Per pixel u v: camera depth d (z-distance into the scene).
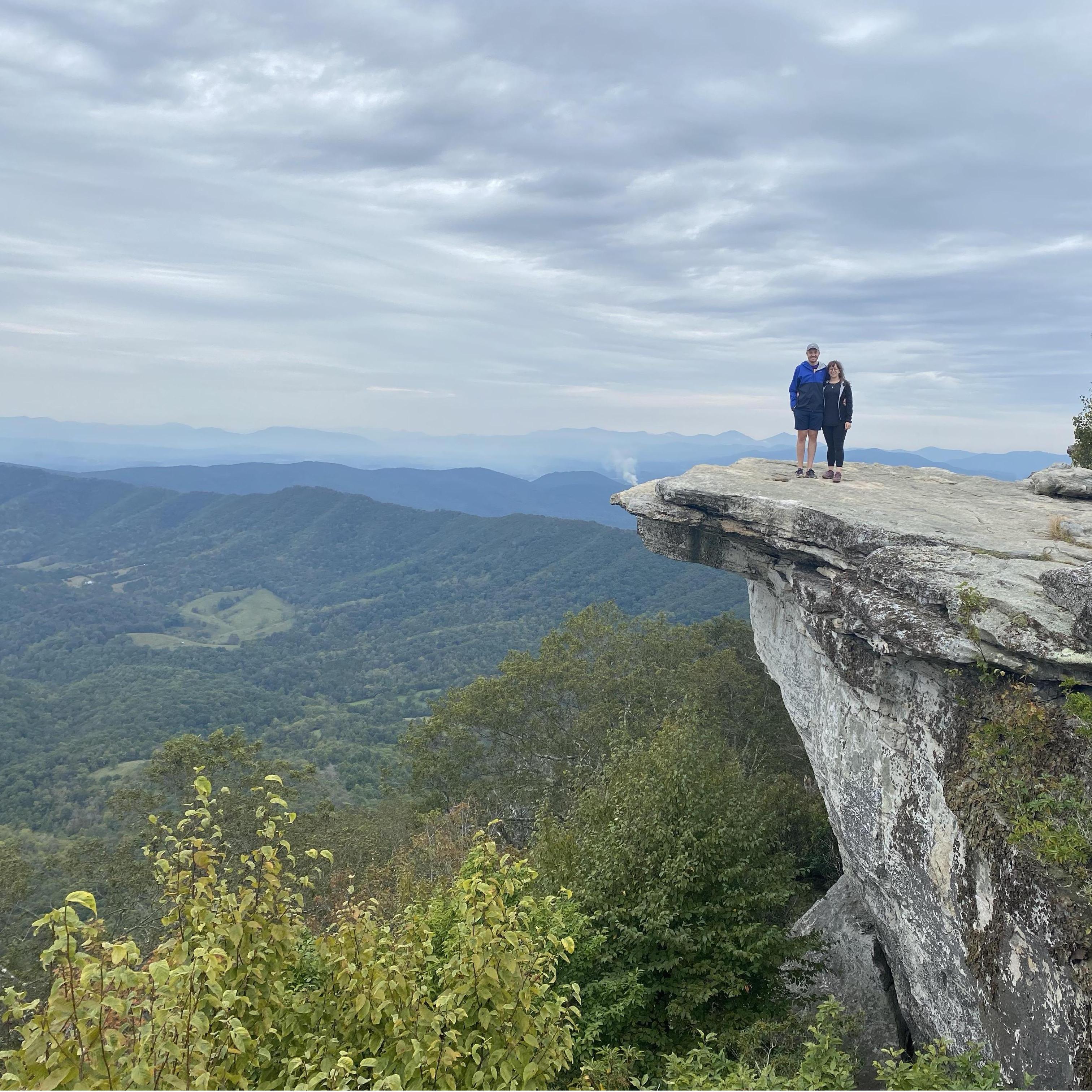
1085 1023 6.97
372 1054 5.55
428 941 7.05
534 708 42.00
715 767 18.11
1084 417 27.16
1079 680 8.29
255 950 5.56
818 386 16.31
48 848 89.81
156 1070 4.38
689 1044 12.04
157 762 39.19
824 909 16.41
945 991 10.61
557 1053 5.96
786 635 16.50
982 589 9.39
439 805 40.62
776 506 13.91
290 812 6.43
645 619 51.59
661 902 12.86
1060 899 7.39
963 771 9.35
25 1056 4.19
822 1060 7.14
